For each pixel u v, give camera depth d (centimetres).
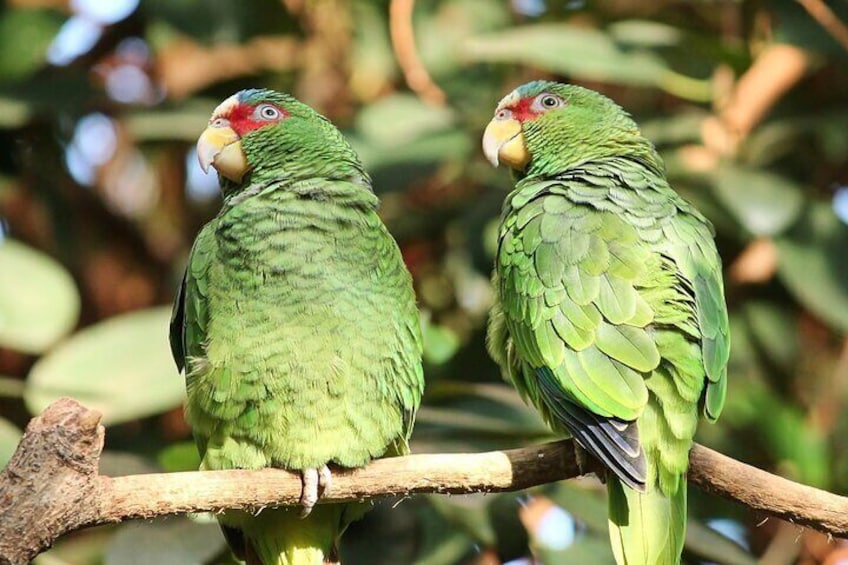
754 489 791
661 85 1272
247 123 976
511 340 905
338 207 894
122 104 1357
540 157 1019
